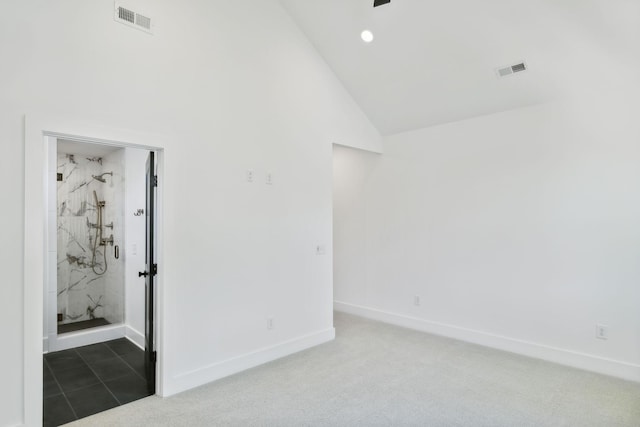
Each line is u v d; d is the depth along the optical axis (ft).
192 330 10.05
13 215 7.37
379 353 12.67
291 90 12.81
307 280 13.25
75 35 8.19
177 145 9.80
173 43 9.81
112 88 8.70
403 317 15.94
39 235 7.64
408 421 8.44
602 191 11.04
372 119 15.90
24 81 7.52
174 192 9.71
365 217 17.46
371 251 17.21
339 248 18.61
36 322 7.58
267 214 11.98
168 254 9.57
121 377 10.74
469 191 13.94
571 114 11.57
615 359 10.84
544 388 10.04
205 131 10.41
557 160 11.86
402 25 11.55
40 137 7.68
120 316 15.15
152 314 10.39
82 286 16.69
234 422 8.35
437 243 14.85
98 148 15.24
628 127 10.58
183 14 10.05
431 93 13.44
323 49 13.55
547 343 12.09
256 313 11.63
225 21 10.98
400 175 16.11
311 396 9.57
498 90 12.31
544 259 12.16
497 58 11.31
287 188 12.61
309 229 13.35
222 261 10.75
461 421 8.43
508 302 12.96
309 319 13.32
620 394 9.69
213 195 10.55
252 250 11.53
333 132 14.32
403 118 15.19
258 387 10.05
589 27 9.54
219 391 9.81
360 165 17.65
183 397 9.48
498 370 11.23
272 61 12.24
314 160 13.57
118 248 15.33
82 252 16.67
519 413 8.77
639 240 10.44
